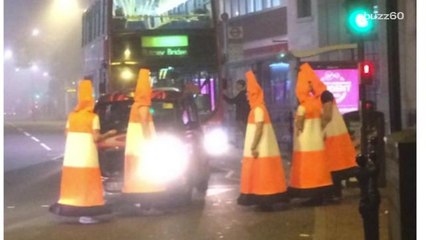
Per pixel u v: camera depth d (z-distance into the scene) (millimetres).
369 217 6941
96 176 11086
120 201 12930
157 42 20484
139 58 20359
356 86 18359
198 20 20672
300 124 12117
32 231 10805
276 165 11867
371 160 7113
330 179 12266
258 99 11852
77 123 11039
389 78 11531
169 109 13172
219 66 20562
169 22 20578
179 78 20500
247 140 11930
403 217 5605
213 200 13477
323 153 12188
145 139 11797
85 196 11000
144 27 20484
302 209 12102
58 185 16938
